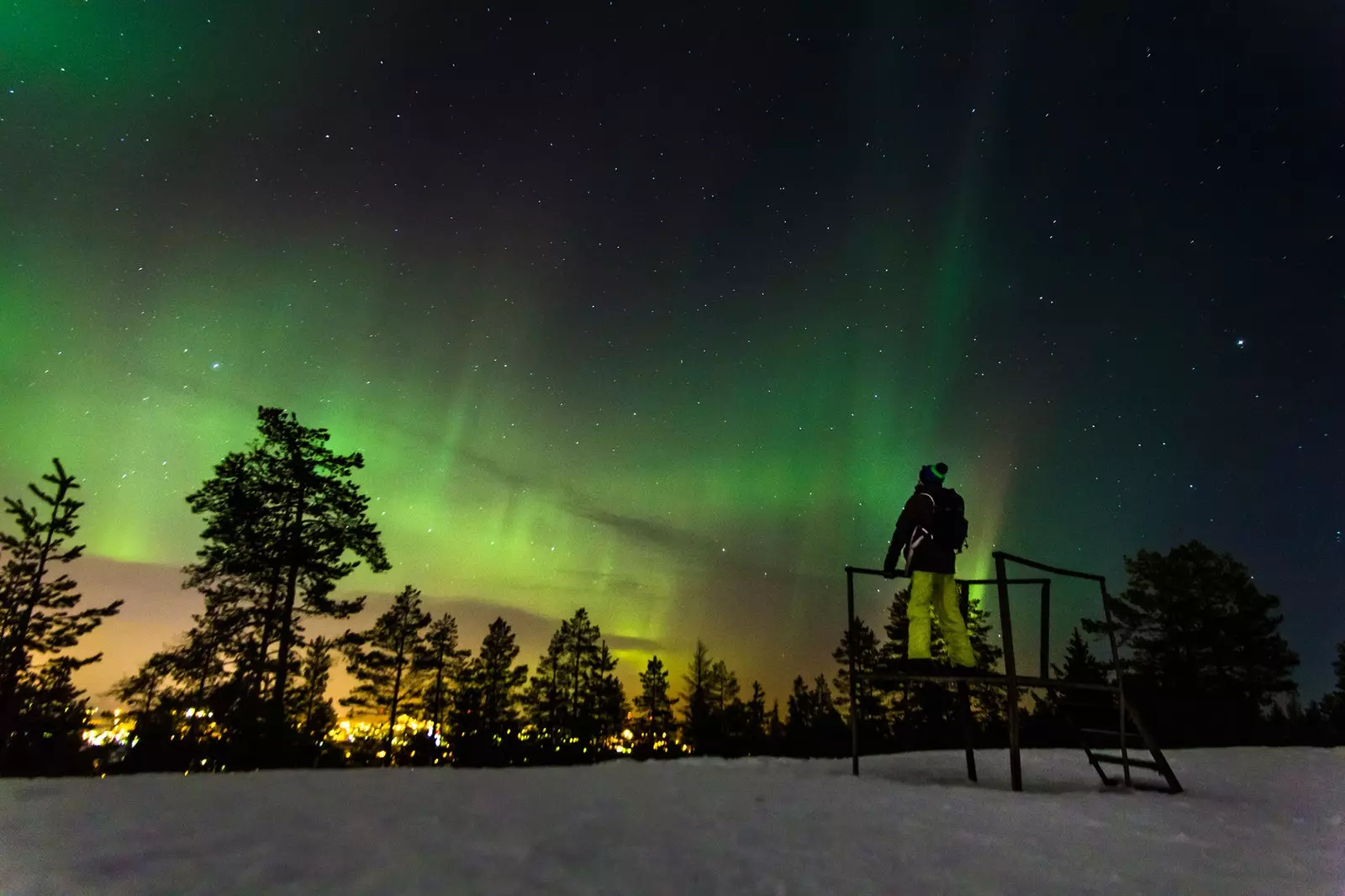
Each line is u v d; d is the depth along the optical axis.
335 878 3.02
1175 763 9.26
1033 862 3.68
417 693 46.81
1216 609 30.62
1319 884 3.49
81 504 34.31
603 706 50.31
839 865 3.49
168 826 3.93
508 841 3.70
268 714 11.85
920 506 7.36
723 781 6.28
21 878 3.02
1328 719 26.31
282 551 30.52
